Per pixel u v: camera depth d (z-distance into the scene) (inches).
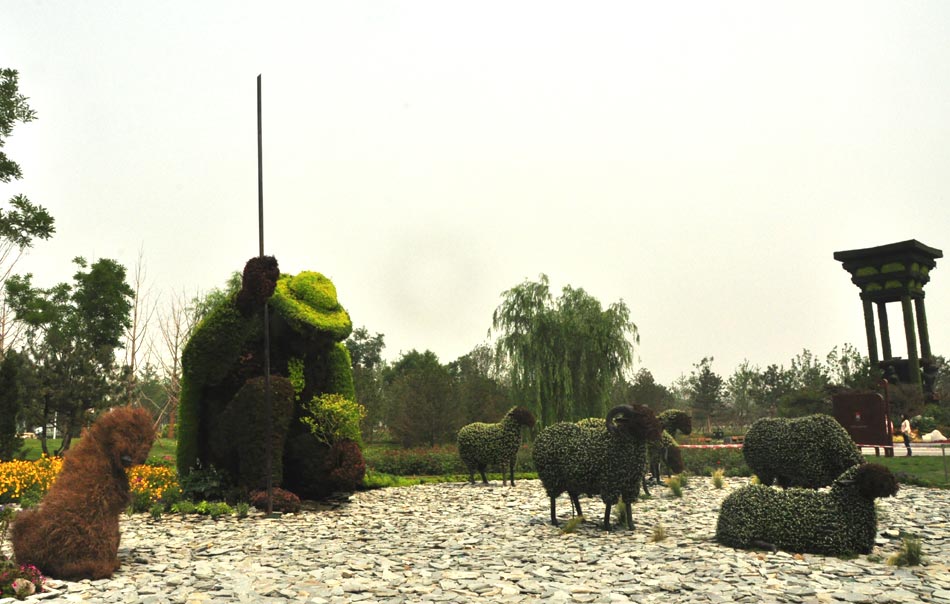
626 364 1004.6
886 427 732.7
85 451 263.0
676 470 561.3
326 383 515.8
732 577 238.1
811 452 406.0
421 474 733.9
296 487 485.1
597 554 286.2
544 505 458.9
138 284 1125.1
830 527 278.7
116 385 914.7
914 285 1581.0
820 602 207.5
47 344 912.3
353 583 238.4
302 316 461.7
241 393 448.8
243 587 233.5
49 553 242.2
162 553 298.5
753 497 297.0
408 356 2117.4
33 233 761.0
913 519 377.1
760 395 1972.2
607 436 344.5
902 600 208.1
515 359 1002.7
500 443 589.9
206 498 450.6
